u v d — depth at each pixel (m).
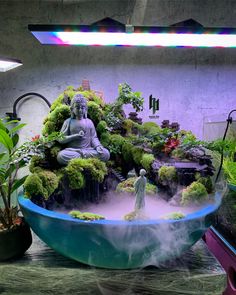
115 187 0.91
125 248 0.66
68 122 0.89
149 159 0.91
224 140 0.98
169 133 0.98
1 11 1.30
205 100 1.36
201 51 1.34
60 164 0.87
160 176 0.86
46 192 0.80
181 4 1.31
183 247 0.72
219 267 0.75
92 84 1.34
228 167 0.89
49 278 0.73
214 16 1.31
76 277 0.73
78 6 1.31
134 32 0.94
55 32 0.96
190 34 0.95
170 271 0.72
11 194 0.91
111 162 0.96
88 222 0.65
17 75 1.34
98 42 1.10
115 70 1.34
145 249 0.67
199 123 1.37
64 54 1.33
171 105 1.36
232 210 0.87
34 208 0.74
